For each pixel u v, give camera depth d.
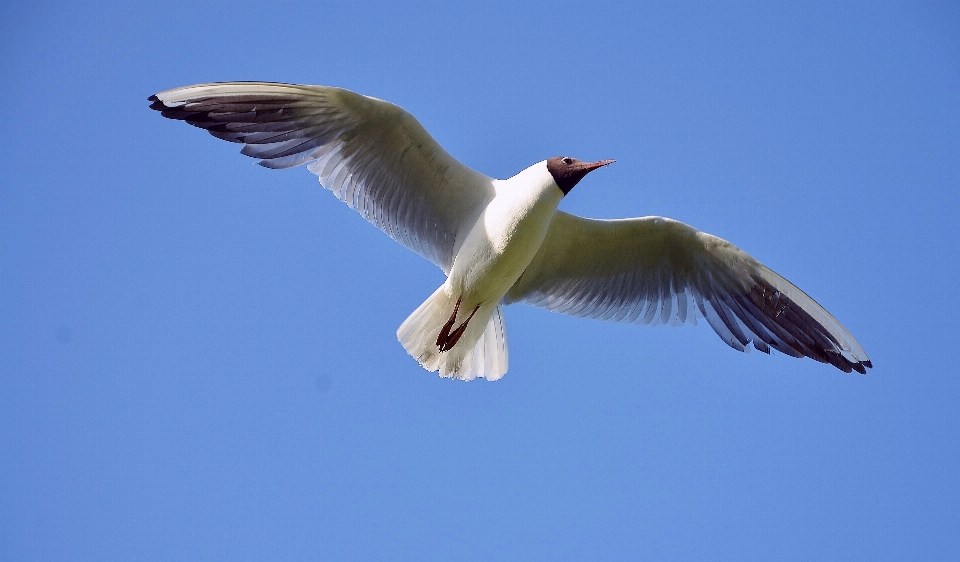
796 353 12.39
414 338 11.73
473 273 11.19
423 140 11.31
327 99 11.17
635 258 12.40
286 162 11.57
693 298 12.74
